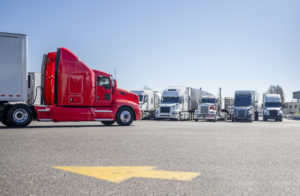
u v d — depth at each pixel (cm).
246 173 482
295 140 1032
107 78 1730
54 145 801
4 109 1488
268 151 742
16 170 489
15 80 1490
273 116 3609
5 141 878
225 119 3725
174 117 3055
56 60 1612
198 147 798
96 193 365
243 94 3341
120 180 430
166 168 518
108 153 678
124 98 1792
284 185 409
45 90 1667
